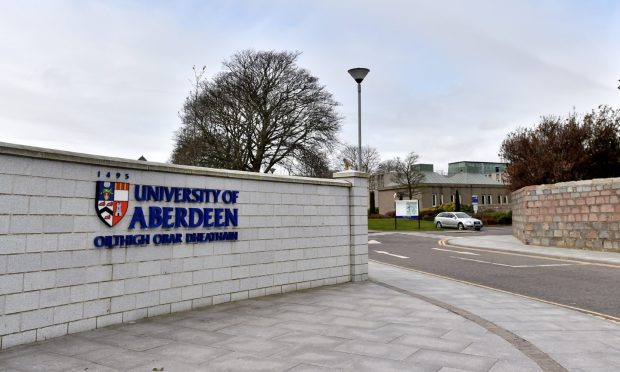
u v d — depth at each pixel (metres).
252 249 8.48
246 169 32.81
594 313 7.62
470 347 5.36
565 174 29.12
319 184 10.04
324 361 4.79
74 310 5.85
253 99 32.75
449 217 41.72
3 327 5.17
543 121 32.16
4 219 5.20
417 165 71.88
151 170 6.86
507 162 35.66
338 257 10.43
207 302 7.64
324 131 33.84
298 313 7.14
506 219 49.41
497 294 9.17
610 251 17.41
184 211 7.33
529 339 5.78
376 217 57.50
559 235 19.64
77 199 5.94
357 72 14.46
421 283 10.55
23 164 5.39
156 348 5.23
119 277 6.39
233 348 5.23
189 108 26.69
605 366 4.76
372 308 7.56
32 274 5.44
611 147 29.00
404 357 4.94
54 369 4.50
